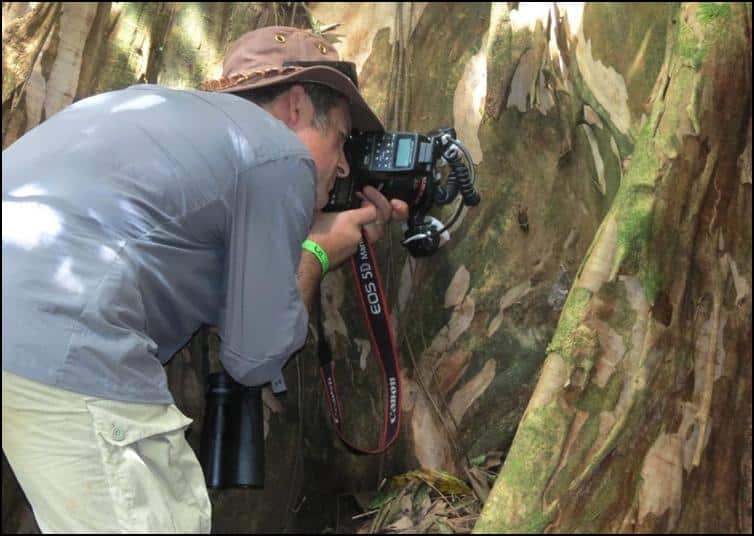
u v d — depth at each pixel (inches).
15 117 110.8
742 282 100.2
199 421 112.8
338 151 94.4
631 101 126.6
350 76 95.0
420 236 107.1
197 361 113.0
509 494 92.7
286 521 120.6
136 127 75.6
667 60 107.7
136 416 71.8
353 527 118.1
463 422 120.4
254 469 92.0
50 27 113.7
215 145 76.4
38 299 69.1
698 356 97.9
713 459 97.3
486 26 125.2
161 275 75.2
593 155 123.8
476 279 121.0
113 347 70.1
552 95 123.3
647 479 93.6
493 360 120.6
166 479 74.2
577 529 91.4
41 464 70.5
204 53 119.5
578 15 129.6
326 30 123.0
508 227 121.3
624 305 95.7
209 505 77.2
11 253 70.5
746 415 99.6
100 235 71.6
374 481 121.7
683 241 97.3
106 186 72.4
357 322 121.0
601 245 97.4
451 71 123.7
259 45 94.4
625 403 93.8
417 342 121.3
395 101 121.6
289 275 80.0
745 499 98.1
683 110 97.6
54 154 74.3
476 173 121.3
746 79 98.4
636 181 97.5
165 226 74.1
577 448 93.0
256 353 81.0
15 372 68.9
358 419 121.0
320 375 120.2
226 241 78.4
